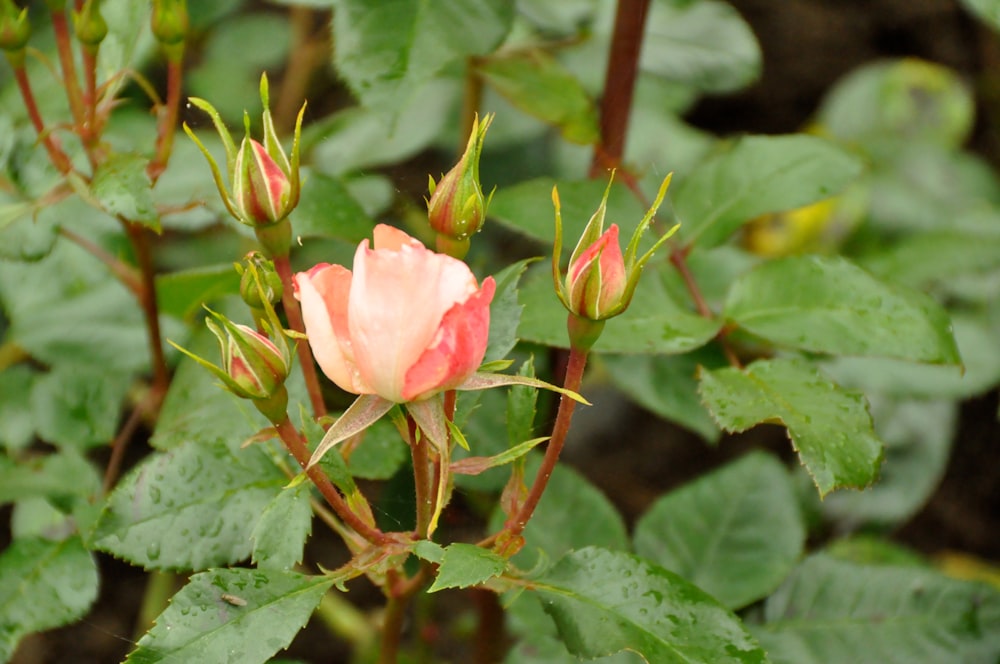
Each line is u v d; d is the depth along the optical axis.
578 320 0.84
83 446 0.98
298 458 0.85
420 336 0.81
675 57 1.06
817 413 0.89
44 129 0.93
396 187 1.21
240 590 0.85
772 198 0.96
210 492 0.90
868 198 1.46
